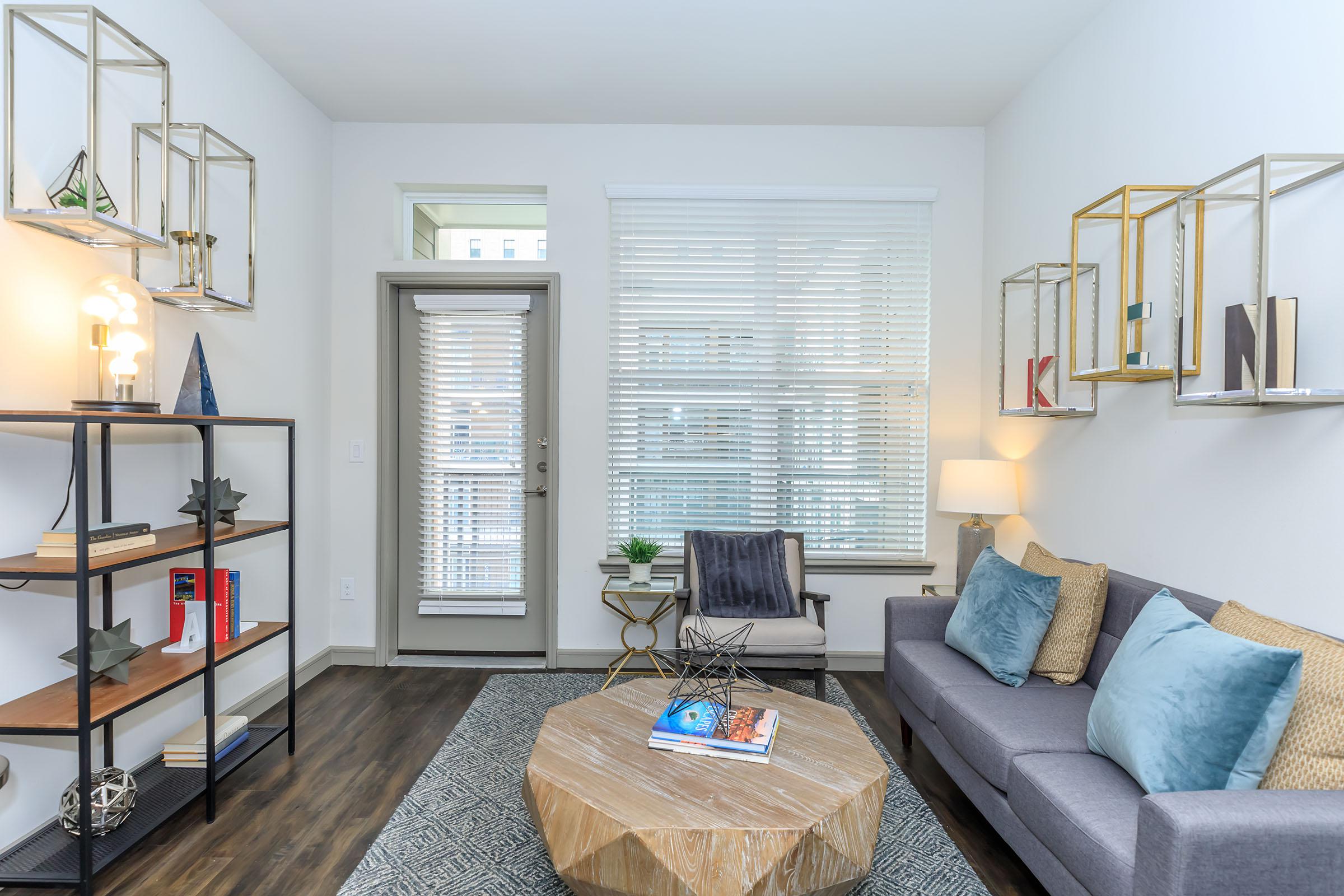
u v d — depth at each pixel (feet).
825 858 4.97
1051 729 6.34
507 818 7.18
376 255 12.24
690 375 12.40
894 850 6.72
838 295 12.34
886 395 12.41
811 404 12.41
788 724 6.74
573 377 12.24
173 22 8.15
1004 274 11.37
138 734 7.70
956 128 12.21
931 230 12.28
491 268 12.20
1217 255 6.70
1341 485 5.40
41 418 5.34
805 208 12.29
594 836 5.03
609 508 12.37
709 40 9.53
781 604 10.59
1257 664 4.66
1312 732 4.58
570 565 12.28
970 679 7.70
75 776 6.84
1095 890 4.66
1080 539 9.09
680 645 10.04
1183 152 7.23
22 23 6.17
